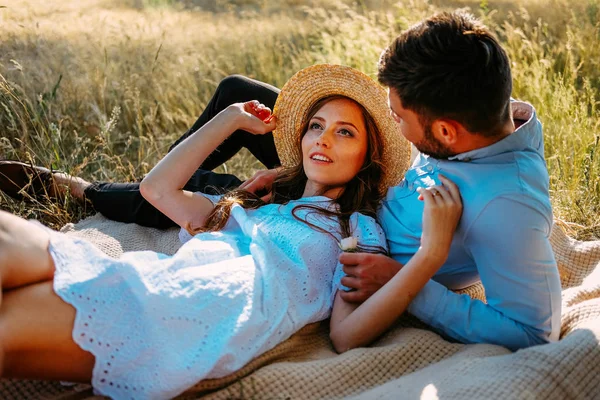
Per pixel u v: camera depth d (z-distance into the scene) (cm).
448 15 192
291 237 222
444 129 193
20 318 163
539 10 645
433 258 196
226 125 252
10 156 374
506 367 176
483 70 183
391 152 244
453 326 209
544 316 198
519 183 192
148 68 511
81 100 461
